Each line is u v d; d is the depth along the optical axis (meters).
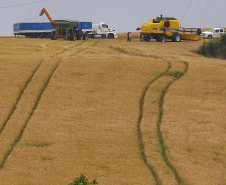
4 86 53.28
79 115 48.16
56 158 39.56
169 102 51.78
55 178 36.06
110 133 44.66
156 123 47.22
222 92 55.25
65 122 46.56
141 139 43.84
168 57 68.94
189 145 43.00
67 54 67.62
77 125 46.09
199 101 52.62
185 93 54.31
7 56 63.28
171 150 41.88
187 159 40.38
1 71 57.03
